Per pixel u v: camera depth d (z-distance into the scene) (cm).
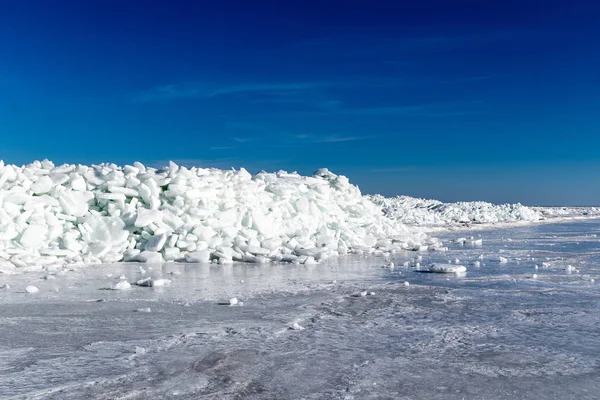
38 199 1230
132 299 729
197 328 568
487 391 393
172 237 1180
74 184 1316
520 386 403
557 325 592
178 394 386
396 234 1681
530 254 1405
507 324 596
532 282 912
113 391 390
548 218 3850
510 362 459
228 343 512
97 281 884
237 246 1204
